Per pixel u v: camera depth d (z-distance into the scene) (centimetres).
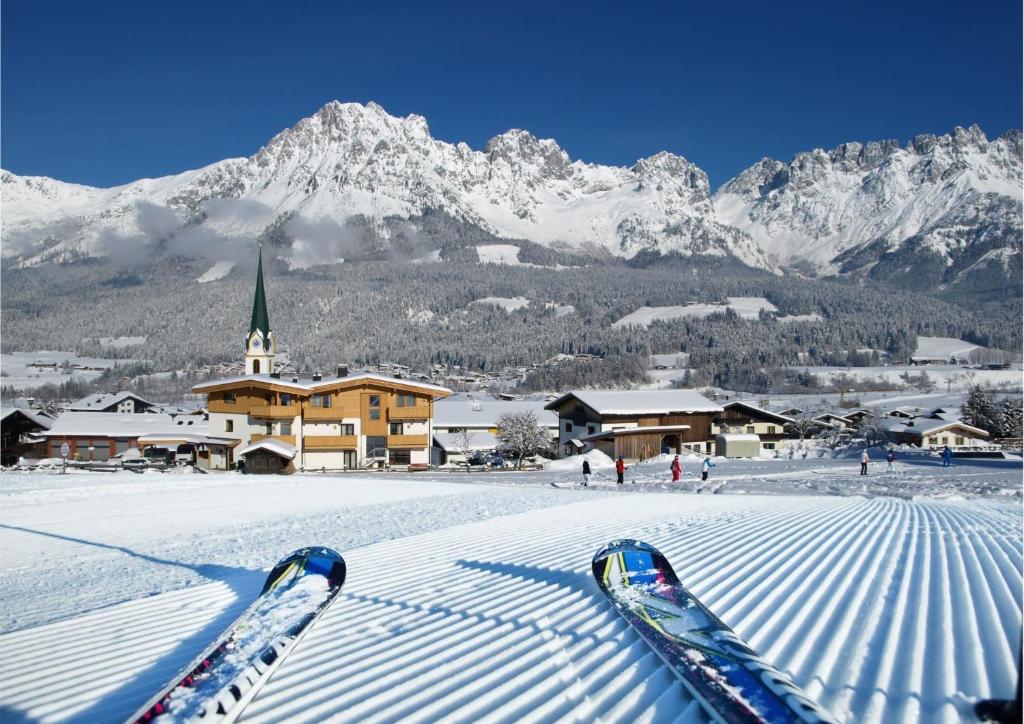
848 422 7938
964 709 480
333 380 5141
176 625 788
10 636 759
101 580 1100
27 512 2017
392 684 568
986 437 6406
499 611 769
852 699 502
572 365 16162
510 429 5762
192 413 8131
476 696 535
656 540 1223
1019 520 1516
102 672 640
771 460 4881
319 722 502
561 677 564
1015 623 679
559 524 1477
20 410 5547
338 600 844
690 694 518
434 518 1681
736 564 984
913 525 1410
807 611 730
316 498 2364
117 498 2394
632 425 5672
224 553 1301
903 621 688
